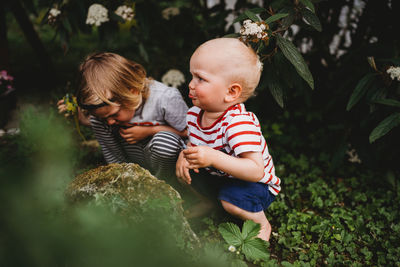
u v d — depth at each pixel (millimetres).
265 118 2904
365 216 1949
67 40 2566
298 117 2895
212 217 1881
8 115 2996
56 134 2627
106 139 2018
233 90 1389
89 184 1547
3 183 2066
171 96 1848
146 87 1820
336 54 2871
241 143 1403
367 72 2131
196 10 3117
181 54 3189
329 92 2664
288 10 1690
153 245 1473
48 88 3521
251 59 1382
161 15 2930
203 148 1408
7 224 1691
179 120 1897
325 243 1749
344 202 2131
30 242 1518
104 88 1611
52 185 2102
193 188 1812
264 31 1530
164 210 1481
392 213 1948
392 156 2221
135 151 2070
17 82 3627
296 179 2303
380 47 2135
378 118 2117
